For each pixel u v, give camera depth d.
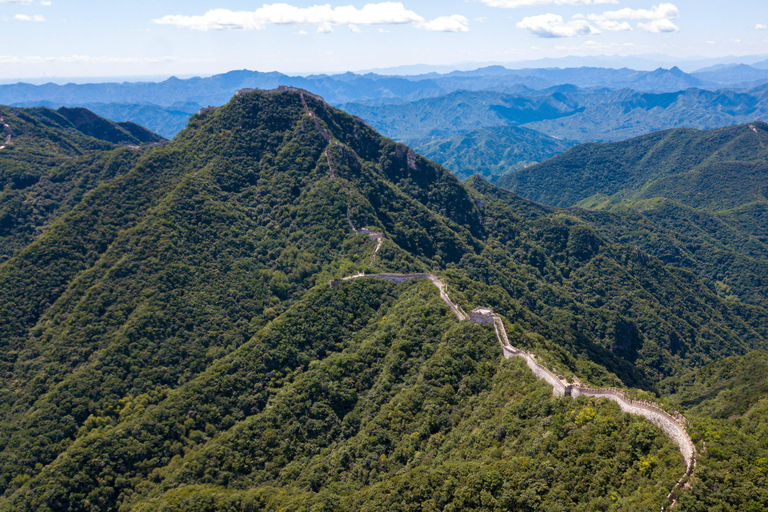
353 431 107.38
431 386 104.00
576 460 69.69
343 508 83.38
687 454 62.47
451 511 72.06
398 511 76.44
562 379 86.56
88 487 102.19
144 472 106.81
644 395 74.44
